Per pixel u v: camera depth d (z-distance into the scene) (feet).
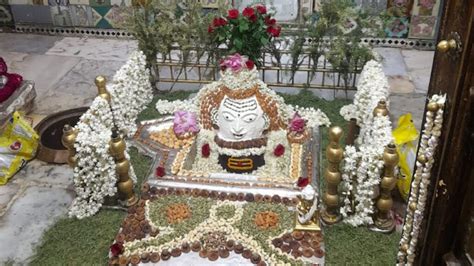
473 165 5.40
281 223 9.81
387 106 11.51
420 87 15.52
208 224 9.86
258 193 10.53
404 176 10.41
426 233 6.17
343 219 10.02
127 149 12.05
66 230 10.19
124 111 12.62
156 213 10.17
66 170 12.23
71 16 19.38
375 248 9.43
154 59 14.62
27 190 11.61
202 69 15.90
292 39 15.52
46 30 19.81
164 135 12.55
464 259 5.74
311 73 14.88
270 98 11.72
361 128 12.20
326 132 12.89
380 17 15.25
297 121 11.98
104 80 11.89
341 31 13.66
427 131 5.85
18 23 19.84
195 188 10.72
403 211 10.41
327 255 9.30
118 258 9.25
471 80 5.12
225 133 11.44
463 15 5.01
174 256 9.22
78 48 18.65
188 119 12.26
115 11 18.97
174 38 14.23
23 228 10.48
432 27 17.65
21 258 9.74
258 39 12.89
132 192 10.61
